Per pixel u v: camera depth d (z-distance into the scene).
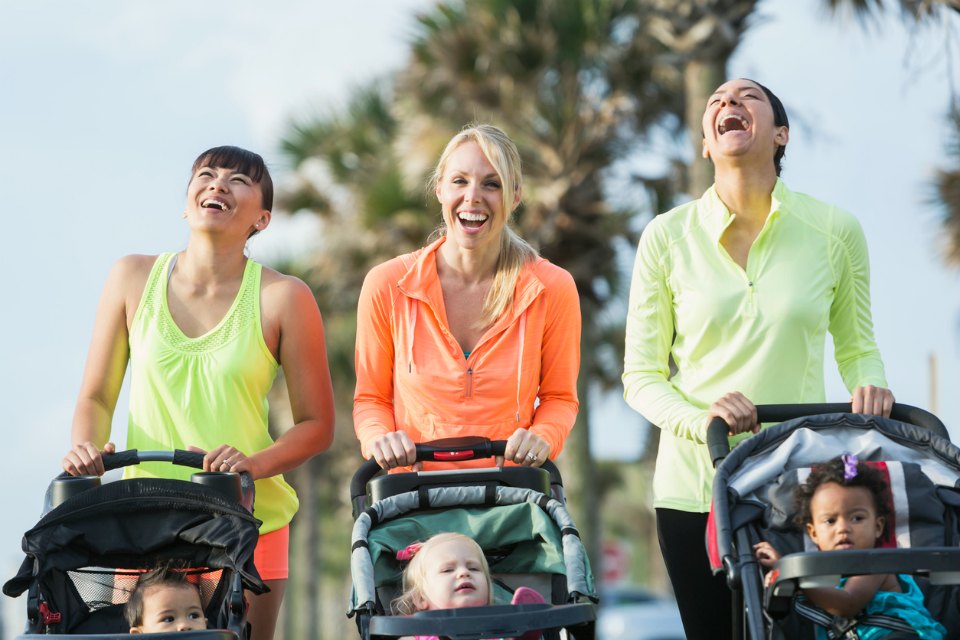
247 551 3.95
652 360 4.61
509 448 4.27
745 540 3.82
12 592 4.01
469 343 4.61
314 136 20.36
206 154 4.75
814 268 4.50
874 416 4.11
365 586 3.84
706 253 4.58
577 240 15.62
